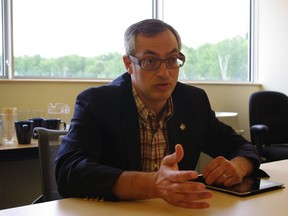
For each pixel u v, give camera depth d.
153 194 0.89
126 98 1.26
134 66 1.20
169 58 1.16
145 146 1.27
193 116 1.38
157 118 1.30
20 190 2.73
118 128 1.20
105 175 0.95
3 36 2.83
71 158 1.05
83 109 1.20
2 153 1.94
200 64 4.08
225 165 1.08
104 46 3.36
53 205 0.90
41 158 1.34
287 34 4.11
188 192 0.83
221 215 0.82
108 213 0.83
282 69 4.17
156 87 1.17
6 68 2.85
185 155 1.31
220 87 4.03
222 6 4.26
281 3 4.16
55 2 3.06
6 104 2.67
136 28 1.19
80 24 3.21
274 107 3.57
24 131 2.11
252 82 4.41
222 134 1.43
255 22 4.45
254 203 0.91
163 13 3.73
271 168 1.33
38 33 2.98
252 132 3.18
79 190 0.96
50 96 2.87
